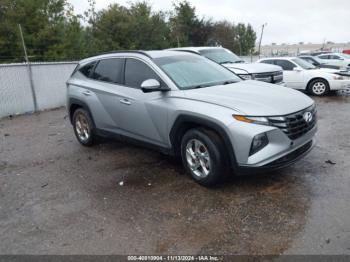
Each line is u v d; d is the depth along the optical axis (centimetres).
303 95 446
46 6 2172
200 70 509
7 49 2044
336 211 351
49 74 1221
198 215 362
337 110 895
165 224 349
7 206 415
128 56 525
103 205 400
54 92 1247
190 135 423
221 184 431
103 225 355
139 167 515
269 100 400
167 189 430
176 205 387
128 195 421
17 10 2034
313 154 527
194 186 432
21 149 670
